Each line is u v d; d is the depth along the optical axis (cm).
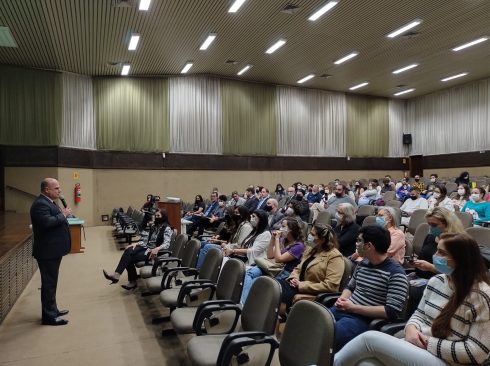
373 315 248
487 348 182
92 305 453
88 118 1216
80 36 904
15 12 757
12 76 1089
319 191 1008
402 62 1217
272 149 1443
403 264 374
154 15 828
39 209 379
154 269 425
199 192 1332
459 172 1517
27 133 1105
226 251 458
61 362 312
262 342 213
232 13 840
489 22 925
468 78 1425
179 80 1309
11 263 447
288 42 1027
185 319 285
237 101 1387
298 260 370
